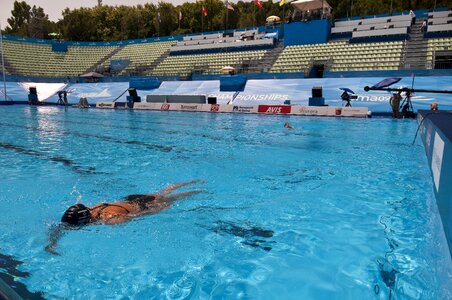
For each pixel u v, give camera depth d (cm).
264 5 5719
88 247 339
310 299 251
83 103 2780
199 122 1623
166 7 5781
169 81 2942
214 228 386
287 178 607
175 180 611
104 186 576
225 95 2472
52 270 297
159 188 566
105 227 387
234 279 280
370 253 319
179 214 429
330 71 2500
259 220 409
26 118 1856
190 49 3741
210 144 995
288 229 381
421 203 462
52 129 1384
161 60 3825
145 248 337
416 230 370
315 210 441
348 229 378
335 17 4750
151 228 385
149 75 3622
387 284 266
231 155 827
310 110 1872
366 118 1706
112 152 882
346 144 968
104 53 4372
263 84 2473
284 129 1332
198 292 262
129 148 941
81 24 5669
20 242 356
